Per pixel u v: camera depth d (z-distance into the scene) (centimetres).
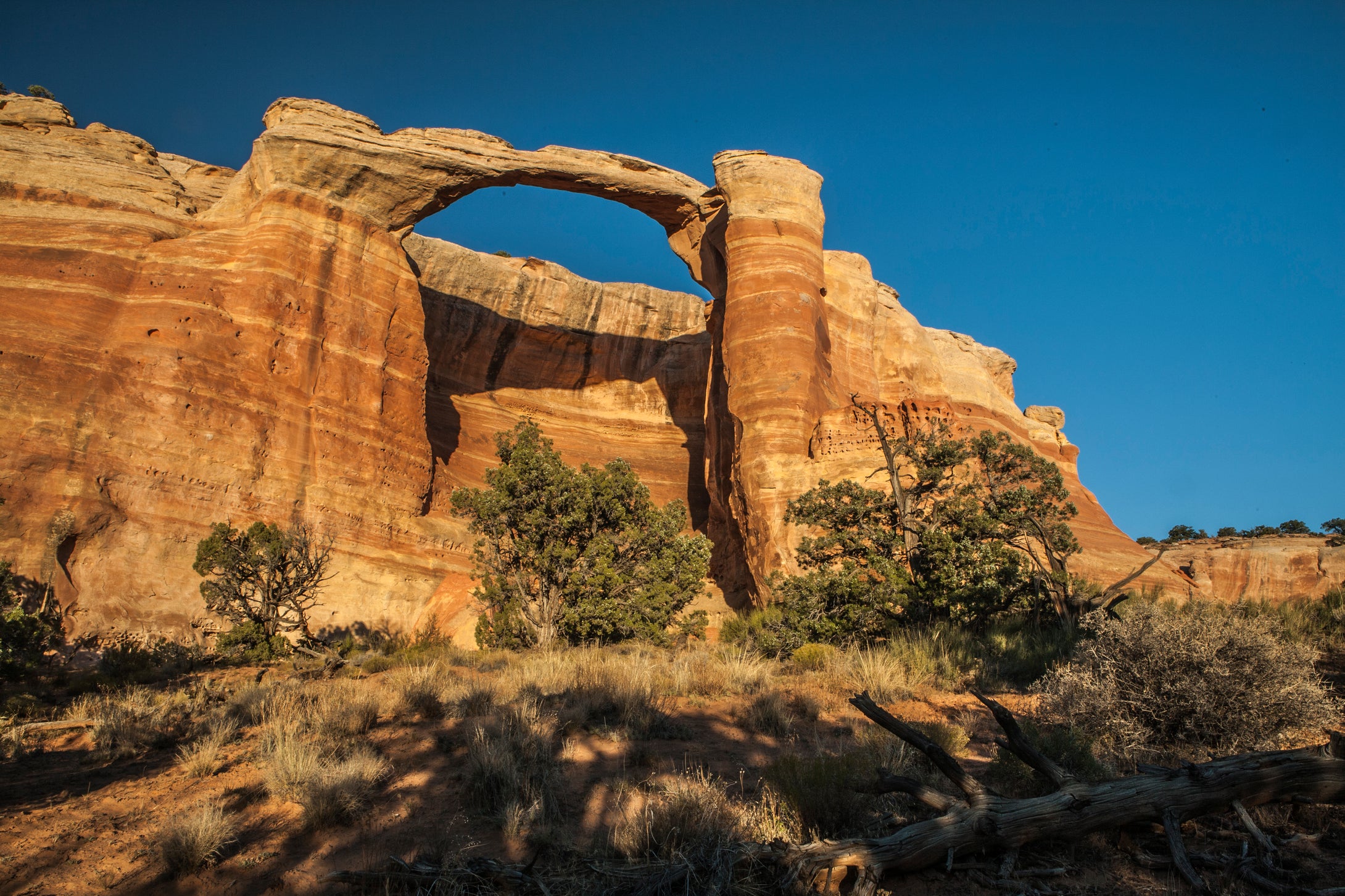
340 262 3058
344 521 2811
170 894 387
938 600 1664
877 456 2811
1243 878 355
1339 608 1270
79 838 465
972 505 1889
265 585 1905
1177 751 544
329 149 3052
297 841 450
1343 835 397
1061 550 1919
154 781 594
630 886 356
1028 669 1077
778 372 3089
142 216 2867
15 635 1388
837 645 1558
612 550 1827
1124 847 398
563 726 668
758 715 708
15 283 2516
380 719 750
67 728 855
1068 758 493
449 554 3091
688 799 433
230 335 2753
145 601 2306
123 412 2459
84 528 2272
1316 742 567
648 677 867
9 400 2300
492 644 1767
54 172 2789
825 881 364
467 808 490
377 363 3091
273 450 2720
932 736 592
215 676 1461
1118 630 599
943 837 379
